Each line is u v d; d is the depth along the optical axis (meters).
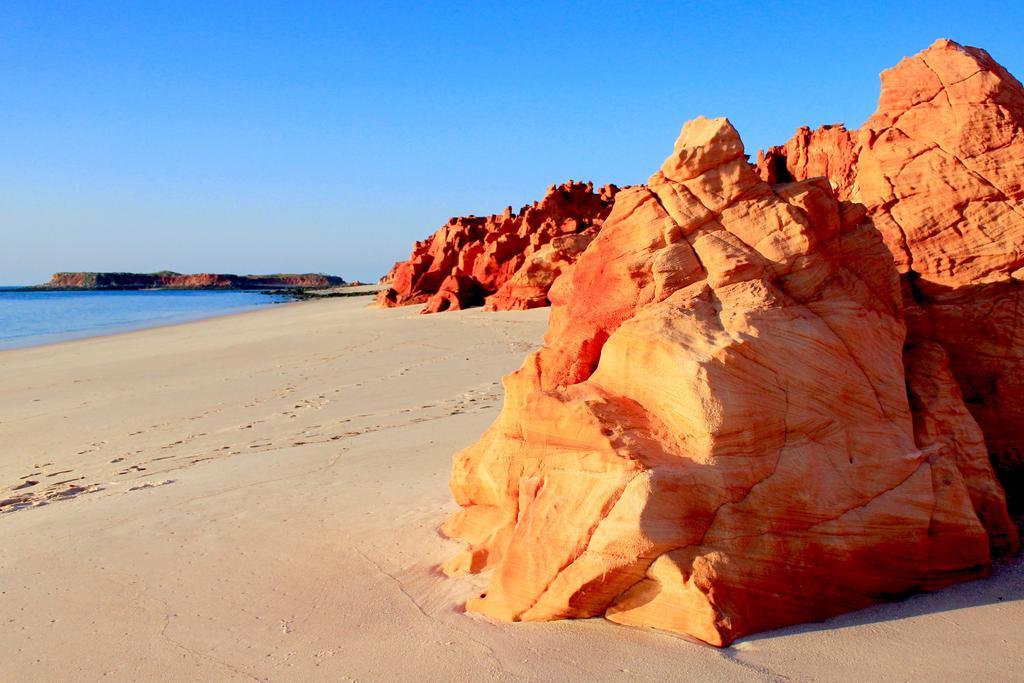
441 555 7.38
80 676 5.51
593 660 5.10
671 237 6.96
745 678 4.75
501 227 55.28
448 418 14.10
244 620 6.27
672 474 5.57
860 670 4.81
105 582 7.29
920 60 8.33
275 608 6.47
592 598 5.60
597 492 5.75
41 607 6.79
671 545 5.41
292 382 20.44
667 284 6.80
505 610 5.91
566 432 6.33
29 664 5.73
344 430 13.95
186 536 8.48
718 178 7.04
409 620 6.04
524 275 40.78
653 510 5.42
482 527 7.57
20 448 15.04
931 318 7.60
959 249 7.82
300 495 9.79
